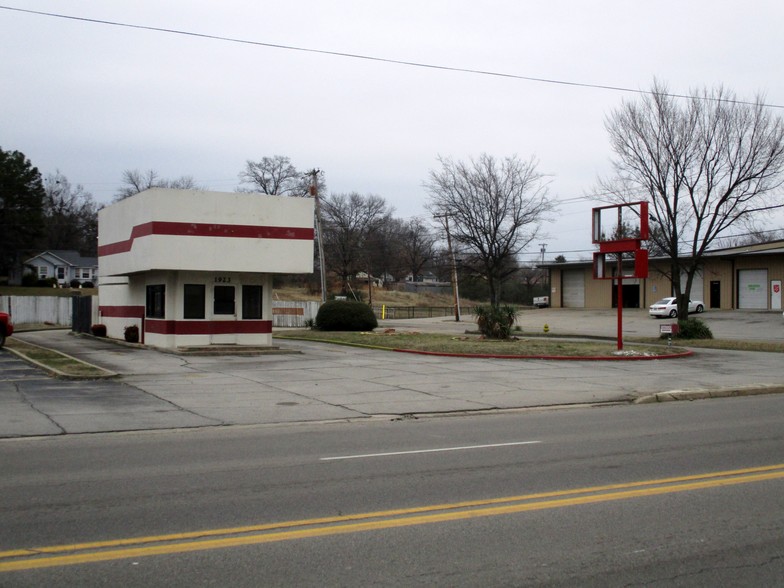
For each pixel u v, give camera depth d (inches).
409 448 402.3
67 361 813.2
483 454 383.9
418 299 4109.3
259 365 860.6
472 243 1781.5
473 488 307.6
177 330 1012.5
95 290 2940.5
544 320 2229.3
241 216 1021.8
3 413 511.8
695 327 1398.9
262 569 209.8
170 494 294.8
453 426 490.9
